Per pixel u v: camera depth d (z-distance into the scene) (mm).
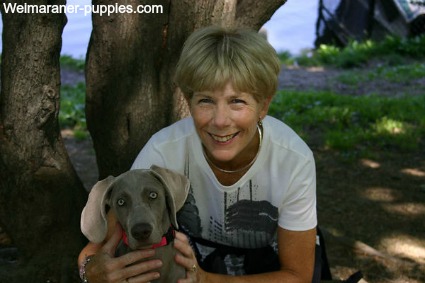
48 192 3096
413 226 4871
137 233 2039
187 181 2295
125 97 3021
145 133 3068
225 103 2217
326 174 5883
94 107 3113
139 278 2180
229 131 2234
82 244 3254
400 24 12945
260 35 2275
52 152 3059
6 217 3145
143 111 3037
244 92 2207
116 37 2941
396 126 7031
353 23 13453
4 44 2869
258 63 2191
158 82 3070
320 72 11258
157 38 2982
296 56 12867
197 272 2330
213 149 2293
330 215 5051
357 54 11898
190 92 2291
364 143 6656
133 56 2973
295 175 2432
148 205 2127
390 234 4750
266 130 2424
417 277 4160
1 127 2934
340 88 9789
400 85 9734
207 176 2473
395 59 11562
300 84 10172
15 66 2840
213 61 2166
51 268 3250
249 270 2697
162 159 2496
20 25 2783
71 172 3197
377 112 7539
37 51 2809
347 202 5281
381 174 5859
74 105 8172
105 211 2246
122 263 2160
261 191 2494
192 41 2256
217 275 2424
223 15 2945
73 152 6652
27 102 2885
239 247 2713
